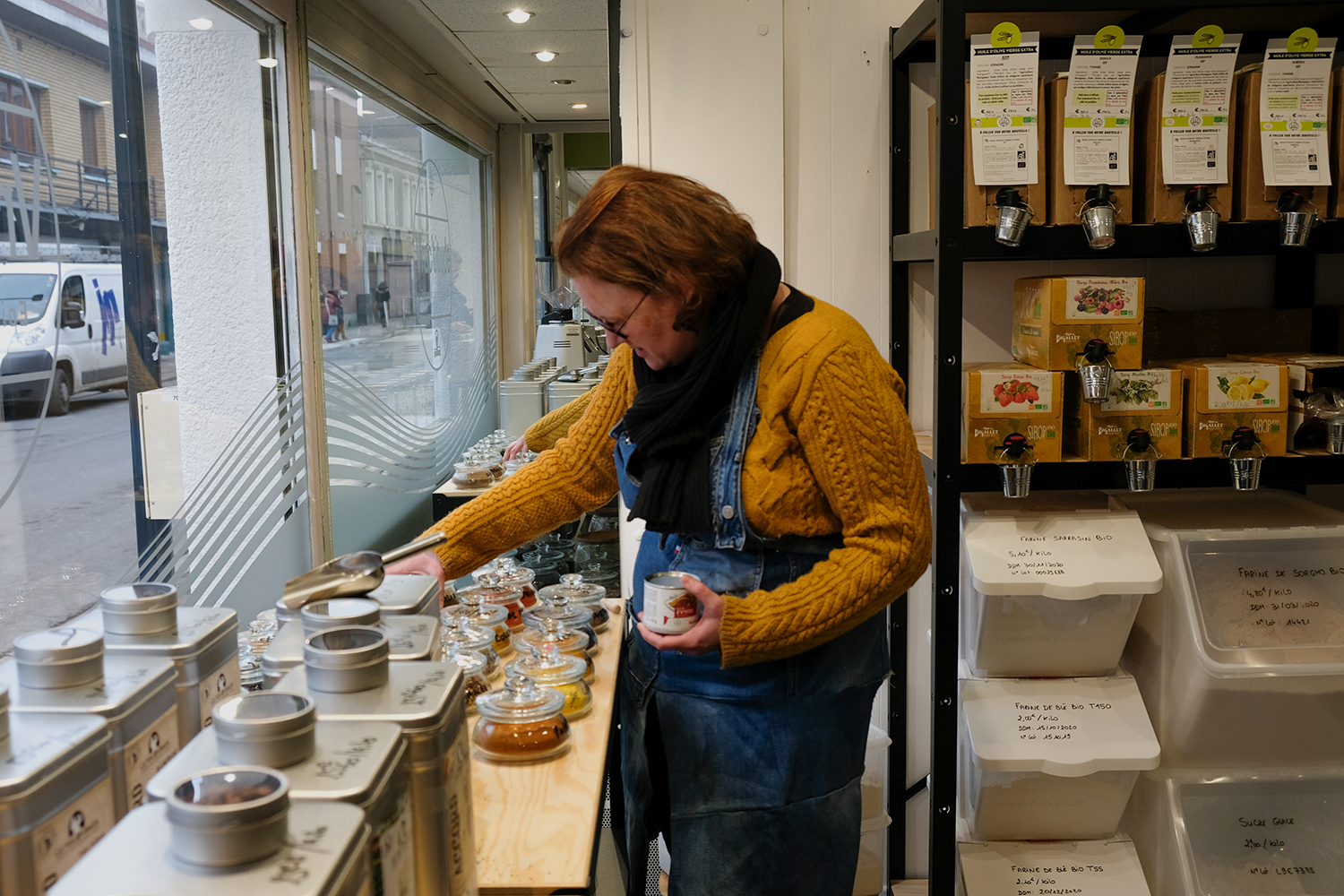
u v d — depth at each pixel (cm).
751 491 138
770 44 240
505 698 138
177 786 63
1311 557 201
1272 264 240
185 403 244
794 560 144
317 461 306
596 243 131
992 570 193
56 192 194
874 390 135
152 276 230
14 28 181
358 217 347
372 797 69
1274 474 193
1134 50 187
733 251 133
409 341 398
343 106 334
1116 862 207
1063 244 189
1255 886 199
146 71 228
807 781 147
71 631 87
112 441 213
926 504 139
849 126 243
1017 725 200
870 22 240
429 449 423
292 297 298
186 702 91
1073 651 204
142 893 56
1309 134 188
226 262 265
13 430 181
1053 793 207
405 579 125
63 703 79
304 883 57
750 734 146
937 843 202
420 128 409
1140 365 192
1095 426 192
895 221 240
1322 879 200
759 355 139
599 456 167
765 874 148
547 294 493
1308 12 203
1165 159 189
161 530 234
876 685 157
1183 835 200
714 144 243
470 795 95
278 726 71
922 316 247
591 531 312
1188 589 195
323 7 312
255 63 279
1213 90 188
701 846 148
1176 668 199
